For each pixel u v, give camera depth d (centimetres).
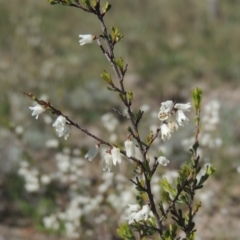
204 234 788
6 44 1667
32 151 1061
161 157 339
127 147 329
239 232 802
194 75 1916
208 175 358
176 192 370
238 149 1170
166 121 338
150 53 2055
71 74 1678
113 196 751
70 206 789
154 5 2673
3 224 848
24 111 1277
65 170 780
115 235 752
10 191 912
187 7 2712
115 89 333
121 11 2572
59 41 2016
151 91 1706
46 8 2311
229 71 1959
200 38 2350
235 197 923
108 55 334
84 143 1189
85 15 2366
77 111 1418
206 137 725
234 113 1454
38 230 837
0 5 2081
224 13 2747
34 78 1459
